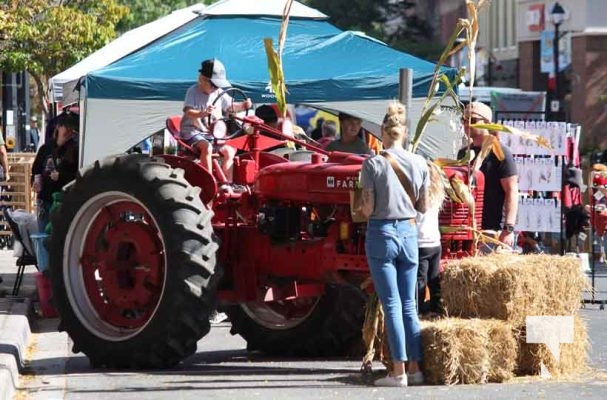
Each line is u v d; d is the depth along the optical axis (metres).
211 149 14.77
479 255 14.42
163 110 19.59
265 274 14.34
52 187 19.38
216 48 20.48
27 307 17.94
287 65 19.94
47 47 34.34
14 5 31.81
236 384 12.82
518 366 13.02
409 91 13.30
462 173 14.35
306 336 14.77
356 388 12.45
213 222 14.54
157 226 13.71
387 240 12.26
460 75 14.60
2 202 28.73
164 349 13.70
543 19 72.75
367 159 12.34
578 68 69.06
